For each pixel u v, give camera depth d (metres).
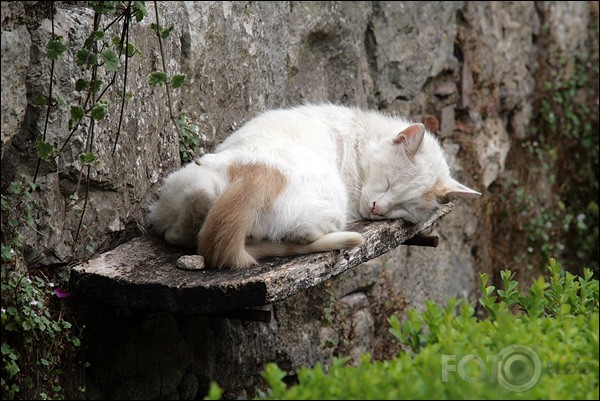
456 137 9.27
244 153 5.35
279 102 6.98
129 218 5.36
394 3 8.23
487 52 9.62
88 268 4.83
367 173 6.16
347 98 7.76
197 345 5.81
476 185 9.34
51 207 4.75
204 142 6.14
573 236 11.14
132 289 4.67
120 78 5.14
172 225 5.27
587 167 11.25
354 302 7.46
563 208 10.73
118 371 5.37
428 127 8.85
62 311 4.84
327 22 7.43
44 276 4.82
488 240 9.67
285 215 5.14
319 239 5.11
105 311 5.22
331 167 5.63
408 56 8.47
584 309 4.52
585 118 11.19
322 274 5.00
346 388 3.48
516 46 10.15
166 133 5.68
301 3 7.18
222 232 4.85
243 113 6.56
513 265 10.05
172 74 5.76
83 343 5.08
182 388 5.78
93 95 4.62
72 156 4.80
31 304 4.51
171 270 4.84
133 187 5.36
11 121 4.47
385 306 7.86
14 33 4.46
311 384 3.52
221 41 6.26
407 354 3.86
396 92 8.41
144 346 5.48
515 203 10.10
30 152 4.64
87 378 5.23
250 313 4.81
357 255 5.37
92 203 5.05
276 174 5.21
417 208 6.06
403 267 8.27
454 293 9.04
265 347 6.41
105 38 5.02
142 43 5.39
